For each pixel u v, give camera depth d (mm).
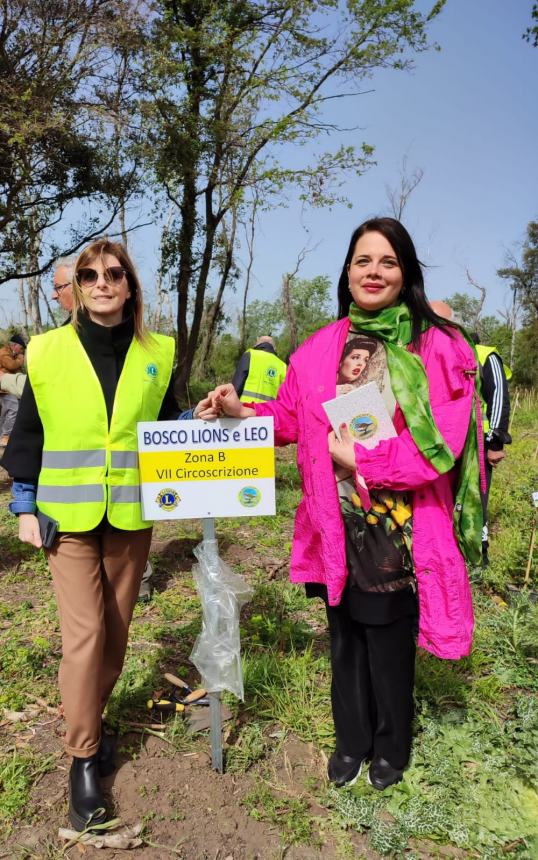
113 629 2756
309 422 2518
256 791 2705
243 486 2611
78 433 2539
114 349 2631
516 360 41281
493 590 4898
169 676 3424
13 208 15562
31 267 18719
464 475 2436
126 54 15742
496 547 5594
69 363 2555
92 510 2512
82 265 2553
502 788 2668
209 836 2512
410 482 2342
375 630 2582
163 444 2574
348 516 2520
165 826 2551
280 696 3240
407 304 2514
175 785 2754
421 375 2367
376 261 2422
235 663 2746
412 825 2516
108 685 2814
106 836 2471
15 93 13820
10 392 8766
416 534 2449
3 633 4078
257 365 5891
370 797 2660
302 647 3881
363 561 2518
